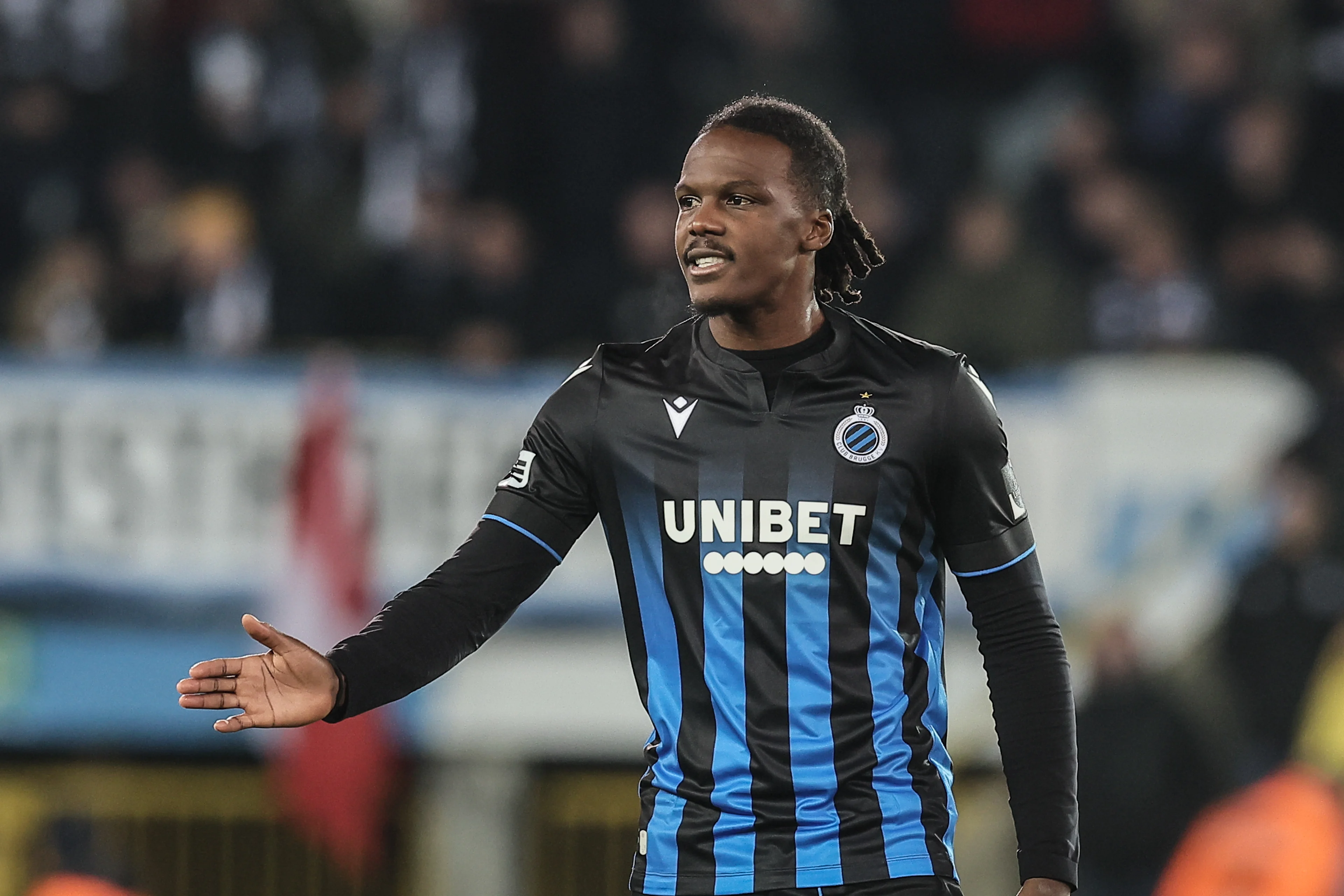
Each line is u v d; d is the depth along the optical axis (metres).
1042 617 10.40
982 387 10.48
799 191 10.21
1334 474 28.77
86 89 31.81
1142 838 28.61
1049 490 29.03
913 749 10.15
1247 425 29.05
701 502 10.22
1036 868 9.99
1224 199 33.44
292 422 28.61
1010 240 30.59
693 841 10.05
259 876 29.55
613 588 28.80
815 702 10.03
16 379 28.31
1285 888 28.09
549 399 10.72
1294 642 28.58
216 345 29.95
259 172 31.61
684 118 32.78
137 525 28.33
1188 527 28.95
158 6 32.06
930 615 10.45
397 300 30.50
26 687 28.06
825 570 10.10
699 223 10.11
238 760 29.73
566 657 28.78
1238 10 34.06
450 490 28.72
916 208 33.34
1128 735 28.69
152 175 31.28
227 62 31.78
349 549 28.12
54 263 29.91
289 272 30.61
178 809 29.59
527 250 31.70
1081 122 33.34
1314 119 34.00
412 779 29.34
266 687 9.77
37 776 29.44
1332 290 31.52
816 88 33.50
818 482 10.16
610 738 28.70
